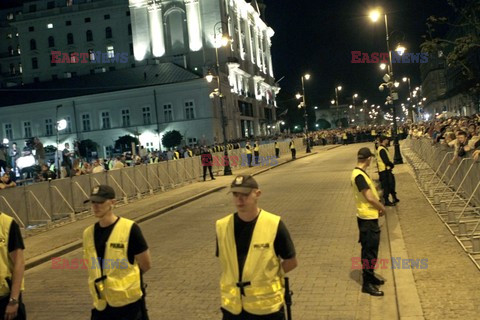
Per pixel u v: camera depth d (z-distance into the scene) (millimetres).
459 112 75125
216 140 57781
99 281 3959
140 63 71688
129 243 4016
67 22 83062
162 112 60375
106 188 4109
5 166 22516
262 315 3428
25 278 9031
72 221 15664
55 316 6617
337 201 15266
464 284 6184
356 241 9609
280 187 20625
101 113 62469
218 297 6789
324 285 6977
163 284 7617
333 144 69812
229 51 72688
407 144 38875
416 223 10305
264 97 93375
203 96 59125
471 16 15383
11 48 99062
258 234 3484
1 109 65812
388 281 7031
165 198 19516
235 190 3473
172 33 70625
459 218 9227
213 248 9961
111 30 81125
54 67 83875
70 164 24469
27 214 14164
